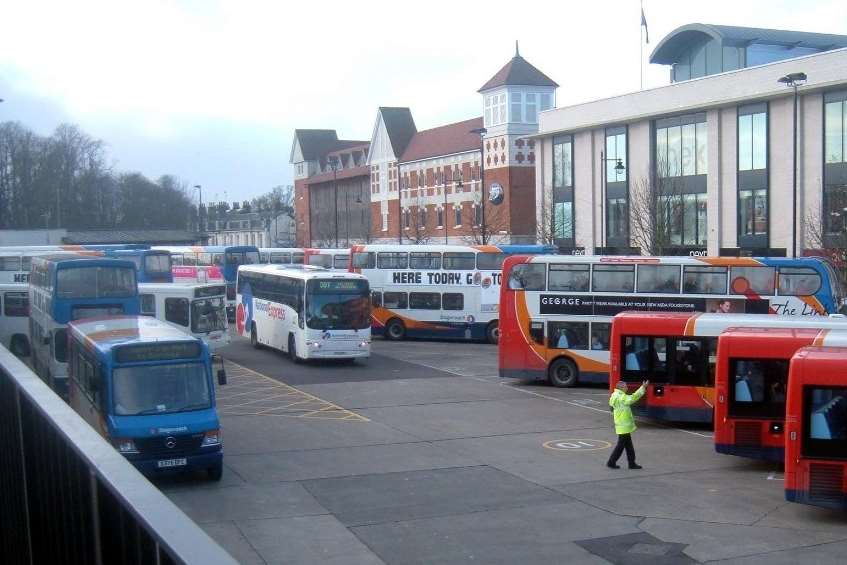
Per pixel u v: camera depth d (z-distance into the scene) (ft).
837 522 49.67
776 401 61.82
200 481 59.62
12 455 20.45
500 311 103.65
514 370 103.14
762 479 60.39
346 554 43.80
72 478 13.94
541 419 82.84
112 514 11.63
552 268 101.96
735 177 163.22
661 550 44.21
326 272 123.95
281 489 57.21
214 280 189.47
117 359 59.00
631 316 80.07
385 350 138.92
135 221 420.36
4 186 360.89
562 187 204.85
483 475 60.90
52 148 375.86
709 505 53.21
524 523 49.14
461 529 48.01
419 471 62.03
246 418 83.05
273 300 131.23
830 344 57.21
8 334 134.31
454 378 109.60
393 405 90.22
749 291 96.63
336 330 117.70
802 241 148.15
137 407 58.18
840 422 49.93
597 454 68.18
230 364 121.90
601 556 43.27
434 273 149.18
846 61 143.84
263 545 45.34
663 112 175.63
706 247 168.76
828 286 95.20
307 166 358.64
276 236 414.82
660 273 99.04
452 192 251.19
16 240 290.56
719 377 63.00
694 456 67.87
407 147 282.97
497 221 224.94
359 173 308.40
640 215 172.76
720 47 198.08
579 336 101.14
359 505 53.16
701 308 97.71
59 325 96.27
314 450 69.31
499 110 229.04
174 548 9.14
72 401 74.69
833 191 139.33
